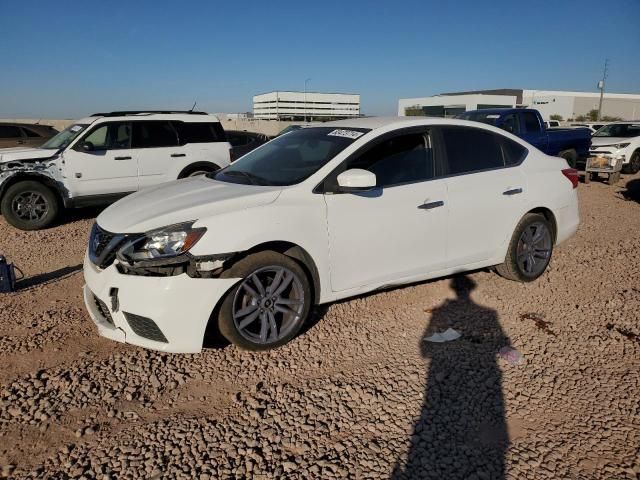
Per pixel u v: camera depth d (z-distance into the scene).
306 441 2.76
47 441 2.77
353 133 4.15
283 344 3.71
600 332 4.08
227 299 3.40
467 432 2.86
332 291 3.86
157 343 3.30
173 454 2.66
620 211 9.41
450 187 4.32
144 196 4.07
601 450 2.72
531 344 3.88
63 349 3.74
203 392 3.23
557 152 12.68
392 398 3.16
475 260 4.61
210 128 9.27
